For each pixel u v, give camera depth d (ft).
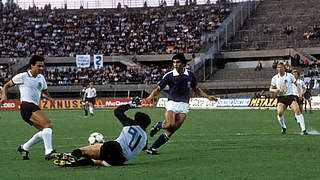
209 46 262.06
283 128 77.92
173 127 51.21
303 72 214.07
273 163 42.80
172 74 51.88
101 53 277.03
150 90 240.94
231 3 303.89
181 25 289.12
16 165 44.50
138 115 42.91
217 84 229.25
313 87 204.85
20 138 78.07
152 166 42.11
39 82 49.26
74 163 41.39
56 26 300.61
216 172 38.29
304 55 237.66
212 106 204.95
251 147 56.54
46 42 288.10
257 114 146.00
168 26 293.02
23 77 48.60
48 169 41.47
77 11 325.83
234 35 270.67
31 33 295.69
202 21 290.15
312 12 276.62
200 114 149.89
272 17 280.31
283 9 285.64
